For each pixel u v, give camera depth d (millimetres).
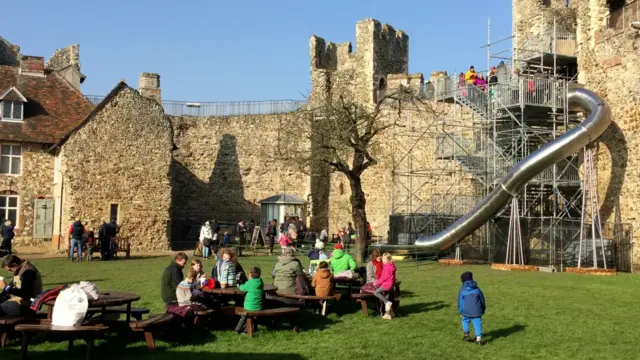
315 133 24438
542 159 20547
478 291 9984
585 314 12164
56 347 9406
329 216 38781
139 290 14719
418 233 27281
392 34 41938
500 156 25328
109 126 27875
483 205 22203
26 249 28062
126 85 28344
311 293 12281
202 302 11008
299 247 28375
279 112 39312
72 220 26828
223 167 39656
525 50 26156
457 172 30812
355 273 14086
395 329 10898
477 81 26391
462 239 23078
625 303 13391
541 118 25250
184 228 37375
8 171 28812
